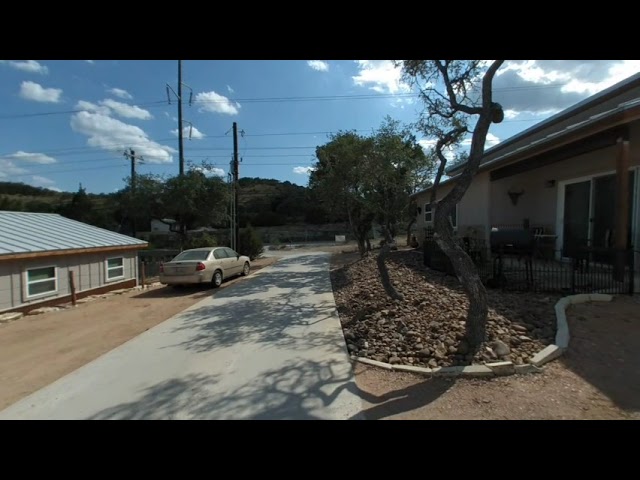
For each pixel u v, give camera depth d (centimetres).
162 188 2566
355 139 1183
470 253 945
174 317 707
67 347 541
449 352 434
